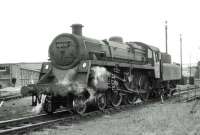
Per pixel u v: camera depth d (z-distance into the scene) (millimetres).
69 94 12578
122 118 11797
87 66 12648
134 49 18188
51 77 13852
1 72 39375
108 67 14922
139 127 9758
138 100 19016
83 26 14352
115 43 16594
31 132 9156
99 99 13703
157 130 9242
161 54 22016
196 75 61938
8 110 15227
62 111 13758
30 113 13992
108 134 8859
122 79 15734
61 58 13500
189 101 17828
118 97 15625
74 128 9820
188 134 8594
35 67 47469
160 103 17484
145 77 19234
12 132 8977
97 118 11828
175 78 24344
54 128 9789
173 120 10883
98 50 14508
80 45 13297
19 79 39781
